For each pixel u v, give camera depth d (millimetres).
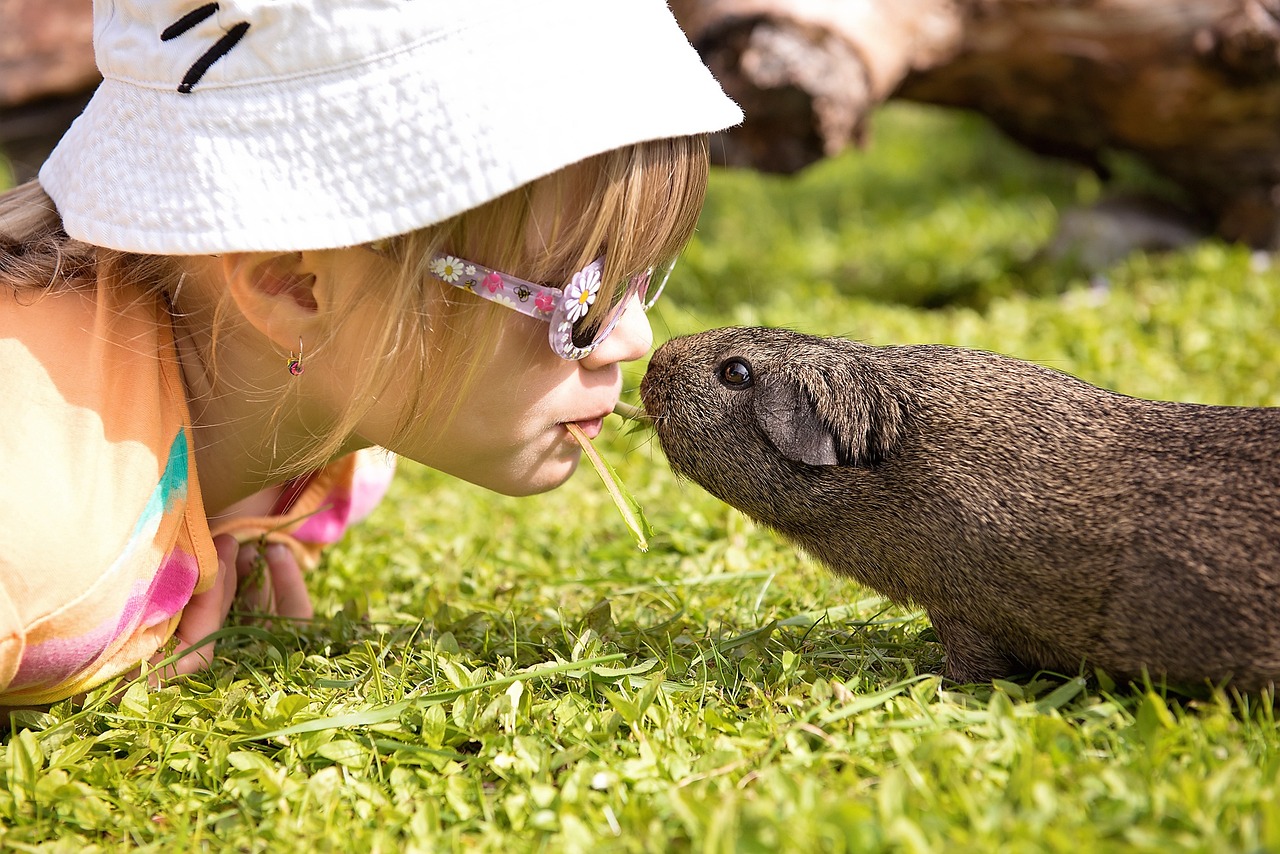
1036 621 971
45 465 928
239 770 924
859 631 1074
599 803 877
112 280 976
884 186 3316
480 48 888
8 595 916
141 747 949
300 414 1004
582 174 928
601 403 1004
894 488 1004
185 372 1005
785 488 1036
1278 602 907
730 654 1031
